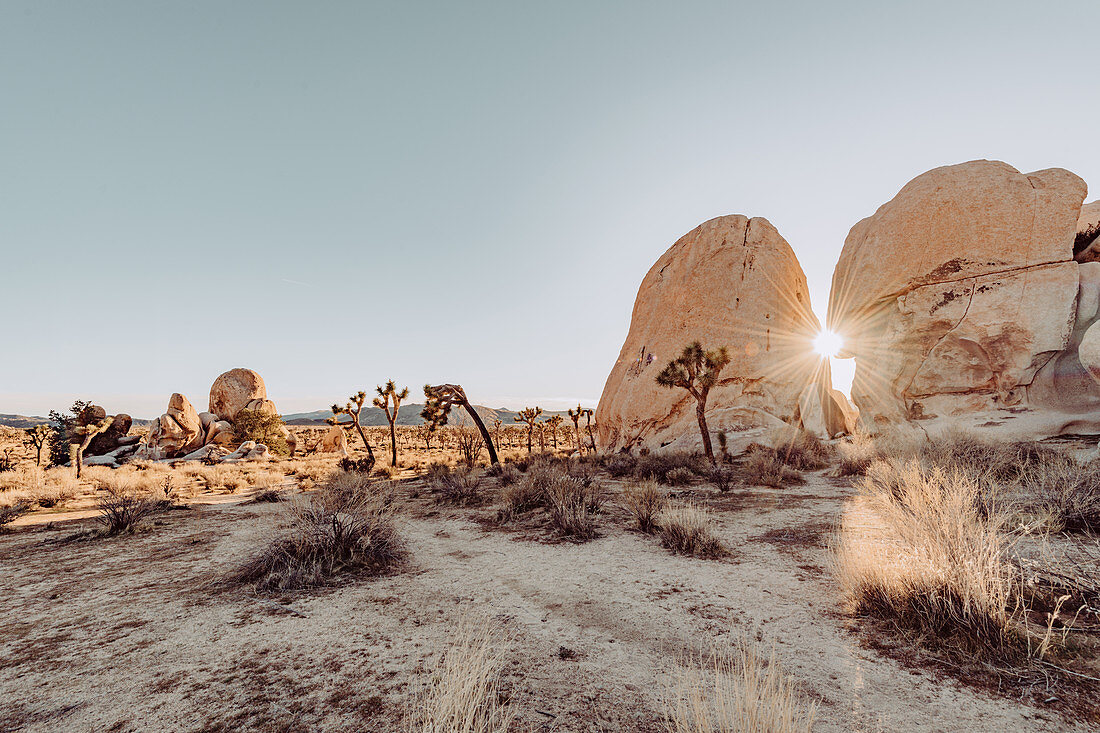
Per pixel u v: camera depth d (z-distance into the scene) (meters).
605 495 11.96
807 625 4.05
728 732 2.34
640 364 30.39
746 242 29.03
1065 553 5.08
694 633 4.00
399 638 4.01
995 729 2.52
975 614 3.47
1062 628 3.55
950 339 19.47
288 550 6.31
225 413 55.59
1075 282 17.14
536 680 3.24
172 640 4.07
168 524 10.27
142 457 40.31
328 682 3.25
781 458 18.34
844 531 7.25
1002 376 18.16
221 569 6.44
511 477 16.25
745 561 6.13
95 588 5.73
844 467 14.59
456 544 7.74
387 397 30.06
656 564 6.18
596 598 4.97
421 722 2.67
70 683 3.36
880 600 4.11
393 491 12.16
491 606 4.80
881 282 22.02
